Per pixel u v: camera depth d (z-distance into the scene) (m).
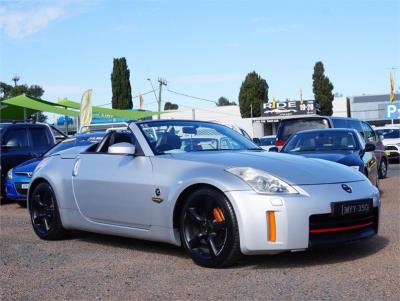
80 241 6.62
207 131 6.32
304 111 54.09
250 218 4.73
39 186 6.84
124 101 52.09
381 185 12.53
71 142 10.97
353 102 67.06
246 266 5.06
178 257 5.55
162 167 5.50
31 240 6.79
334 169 5.32
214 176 4.98
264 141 25.69
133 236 5.79
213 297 4.23
